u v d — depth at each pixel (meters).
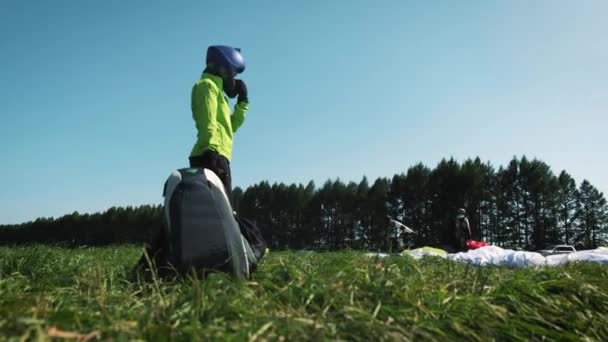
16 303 2.57
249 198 77.88
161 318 2.59
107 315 2.46
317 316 2.70
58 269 5.08
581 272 5.41
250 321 2.54
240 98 6.13
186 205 3.92
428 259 6.48
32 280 3.86
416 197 62.56
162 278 3.87
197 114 5.29
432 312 3.08
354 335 2.57
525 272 4.46
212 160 5.14
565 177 65.69
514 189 61.75
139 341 2.13
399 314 2.95
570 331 3.45
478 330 3.06
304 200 74.94
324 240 71.62
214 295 2.82
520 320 3.36
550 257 8.04
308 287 3.15
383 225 64.56
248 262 4.06
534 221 61.09
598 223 64.62
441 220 60.12
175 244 3.80
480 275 4.01
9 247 7.60
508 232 61.28
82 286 3.64
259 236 4.60
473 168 59.91
